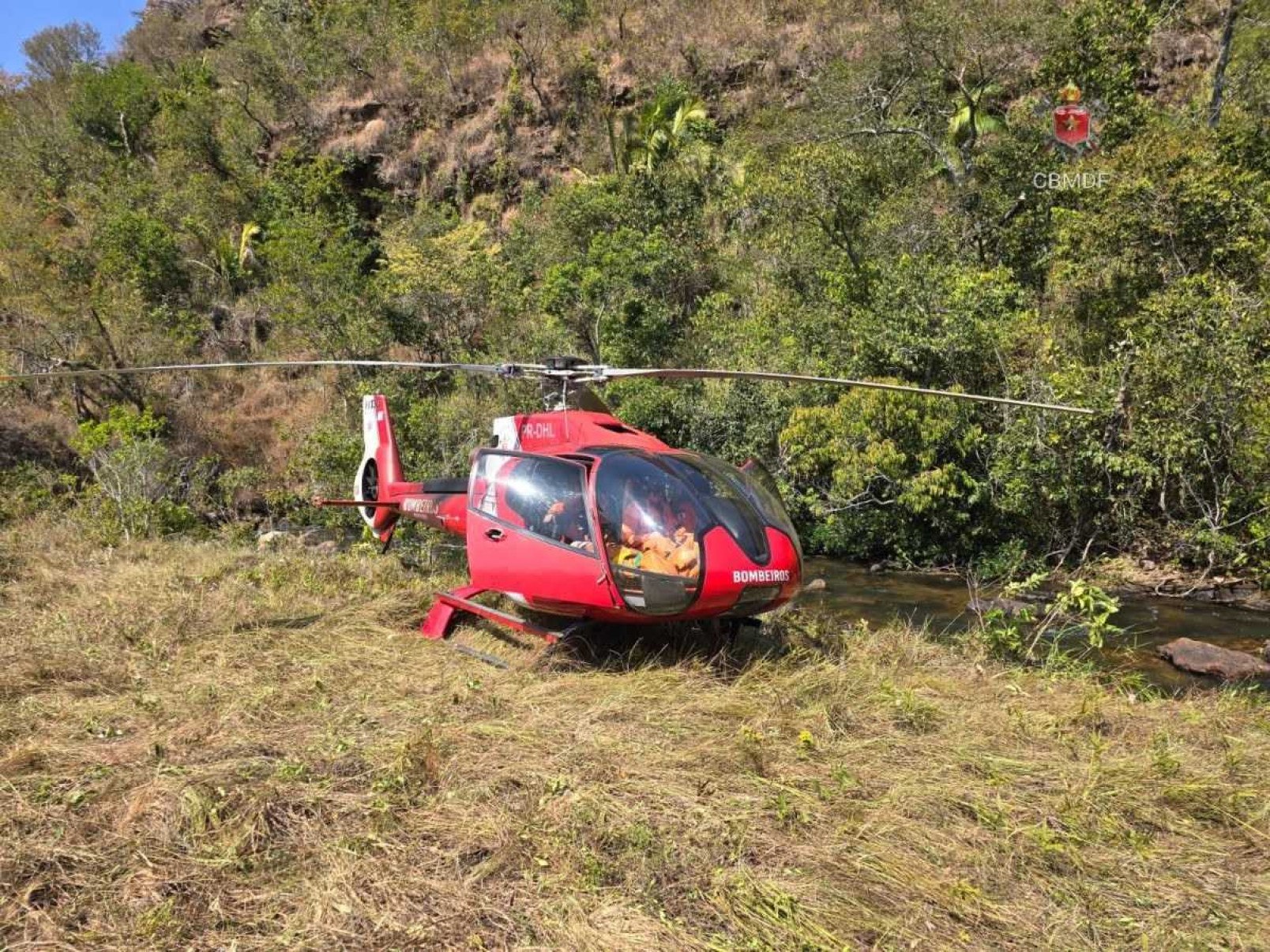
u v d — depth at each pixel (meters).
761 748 4.10
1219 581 10.22
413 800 3.59
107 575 7.87
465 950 2.69
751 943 2.71
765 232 19.88
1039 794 3.77
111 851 3.20
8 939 2.72
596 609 5.42
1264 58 17.58
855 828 3.39
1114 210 11.95
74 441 15.39
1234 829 3.60
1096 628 6.11
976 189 16.55
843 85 19.98
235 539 11.80
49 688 4.97
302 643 5.87
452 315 21.38
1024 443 11.27
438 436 16.56
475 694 4.87
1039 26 16.80
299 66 34.28
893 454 11.66
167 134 32.06
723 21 29.02
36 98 41.41
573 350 18.80
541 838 3.26
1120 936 2.85
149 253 25.09
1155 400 10.62
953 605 9.84
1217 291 10.47
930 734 4.46
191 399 21.23
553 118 29.38
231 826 3.34
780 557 5.36
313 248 22.23
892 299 12.96
